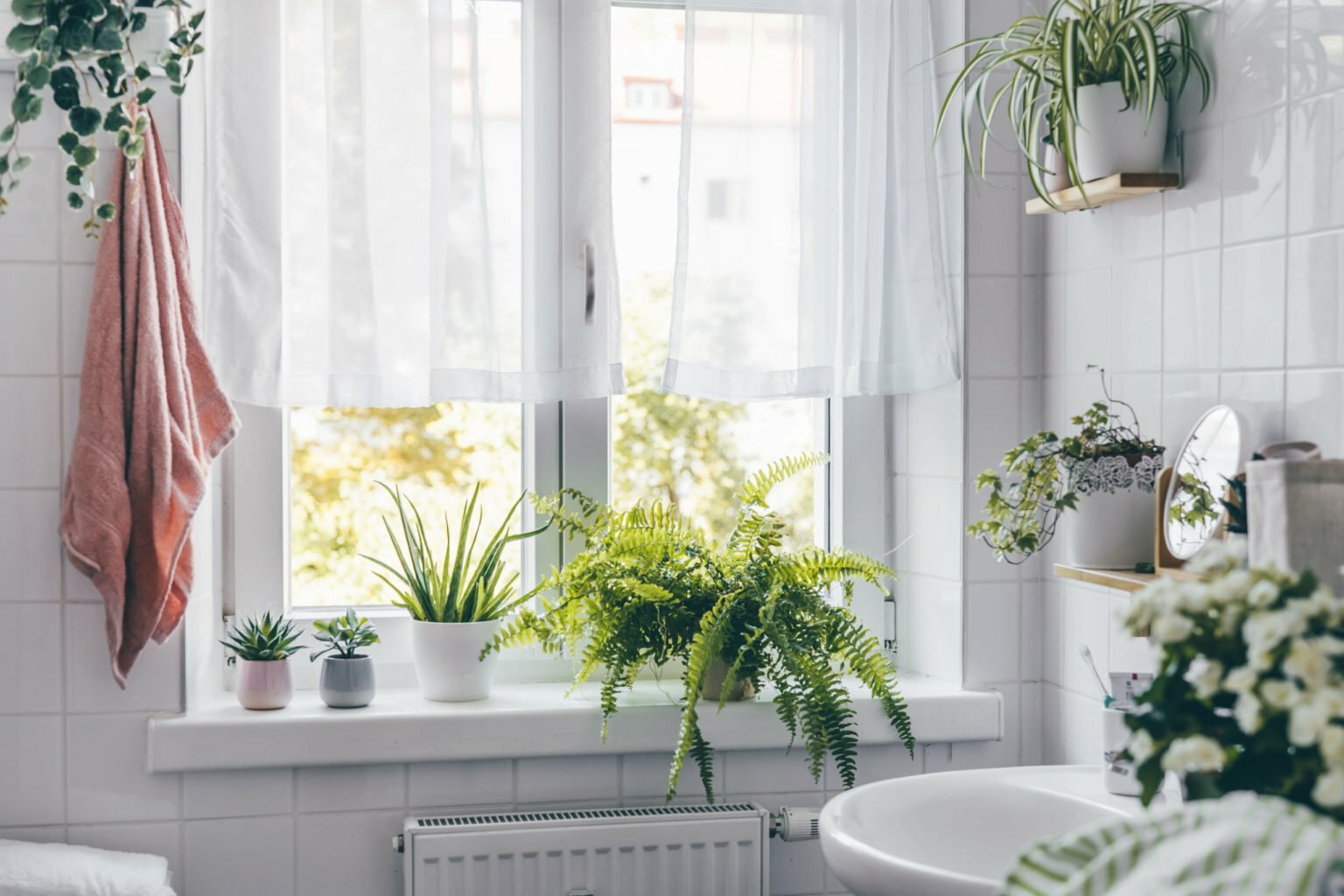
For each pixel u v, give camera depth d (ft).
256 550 7.24
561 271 7.13
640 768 6.93
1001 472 7.32
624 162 7.68
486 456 7.56
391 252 6.97
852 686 7.44
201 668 6.82
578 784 6.88
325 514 7.41
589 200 7.11
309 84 6.86
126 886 5.86
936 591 7.57
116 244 6.26
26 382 6.35
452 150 6.86
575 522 7.07
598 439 7.60
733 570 6.89
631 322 7.72
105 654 6.42
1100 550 6.08
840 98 7.30
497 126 7.04
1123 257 6.55
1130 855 3.00
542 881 6.38
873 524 7.98
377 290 6.96
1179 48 6.06
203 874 6.52
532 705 6.88
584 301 7.11
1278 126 5.40
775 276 7.27
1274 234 5.42
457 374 6.86
